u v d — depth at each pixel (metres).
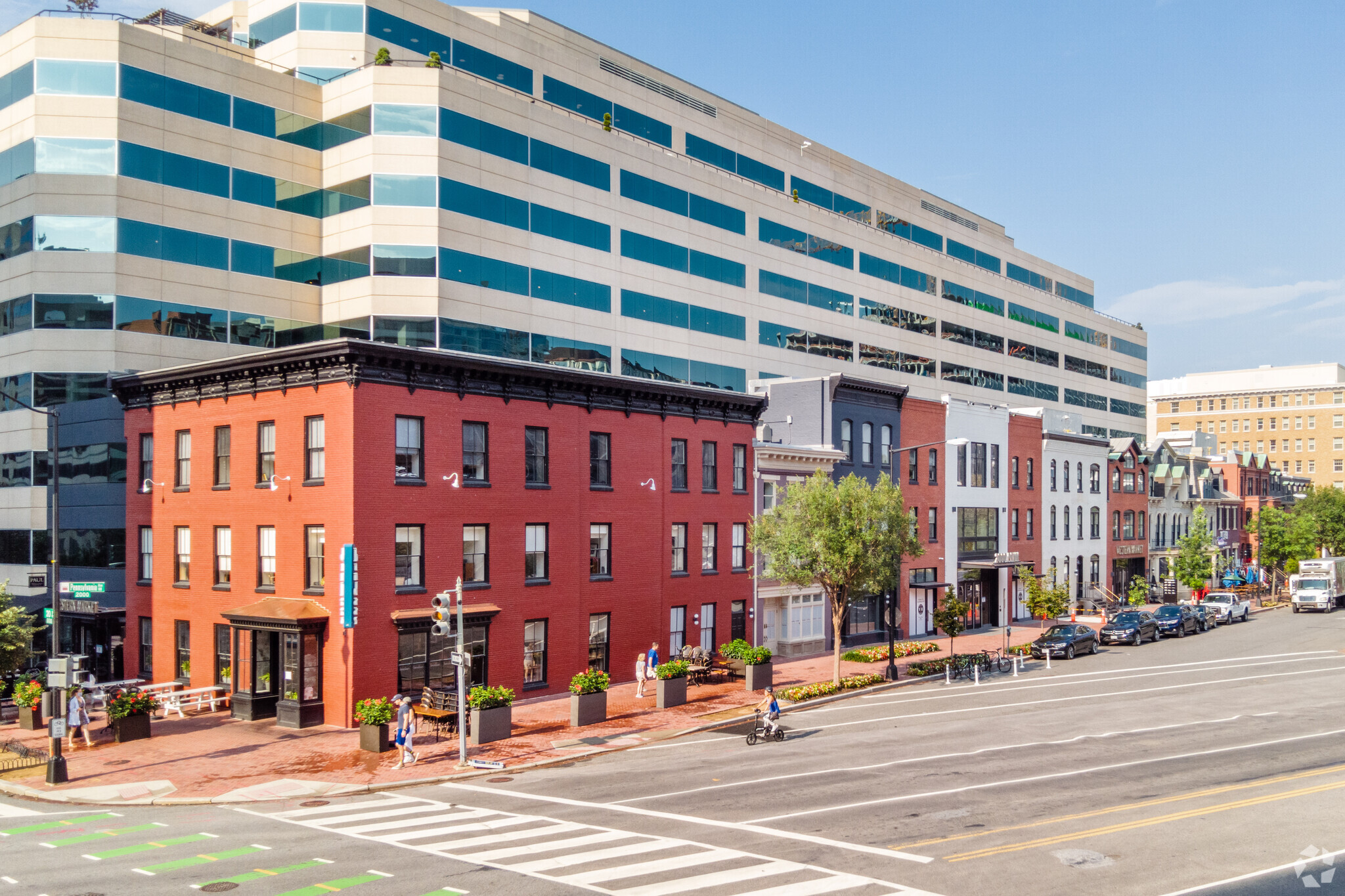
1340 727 28.12
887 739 27.64
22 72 42.41
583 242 51.94
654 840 17.61
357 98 46.41
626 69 61.62
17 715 32.72
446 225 45.41
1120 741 26.66
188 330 43.22
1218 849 16.62
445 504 31.41
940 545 56.56
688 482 40.78
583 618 35.94
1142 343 113.06
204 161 44.16
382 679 29.42
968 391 82.81
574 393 35.91
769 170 67.69
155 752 26.25
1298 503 99.38
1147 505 80.06
